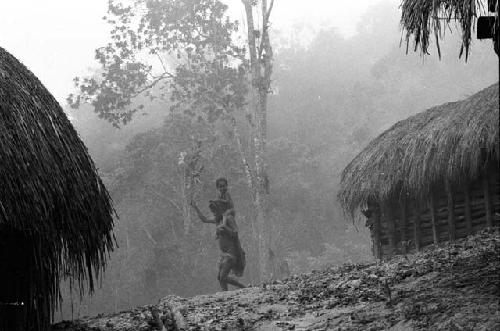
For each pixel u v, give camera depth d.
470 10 5.62
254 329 6.63
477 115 12.31
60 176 6.02
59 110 6.71
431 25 6.03
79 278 6.46
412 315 5.32
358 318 5.84
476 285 5.74
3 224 5.80
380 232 14.16
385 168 13.77
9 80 6.12
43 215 5.71
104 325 7.73
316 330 5.93
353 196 14.32
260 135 25.73
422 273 7.16
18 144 5.66
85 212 6.34
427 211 13.22
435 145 12.89
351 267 10.36
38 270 6.04
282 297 8.29
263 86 26.11
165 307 8.66
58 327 7.34
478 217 12.38
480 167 12.25
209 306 8.59
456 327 4.70
